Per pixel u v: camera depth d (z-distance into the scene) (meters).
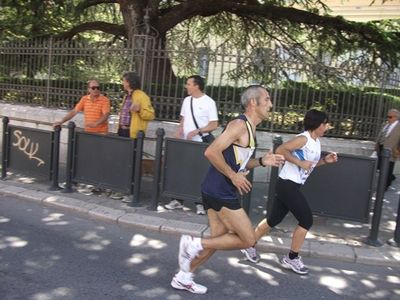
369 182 5.81
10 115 11.09
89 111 7.46
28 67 11.21
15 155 7.85
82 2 13.58
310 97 9.52
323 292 4.59
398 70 11.52
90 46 10.12
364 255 5.50
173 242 5.74
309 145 4.81
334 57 13.02
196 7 12.67
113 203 6.93
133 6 11.67
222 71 9.16
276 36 15.14
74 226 6.10
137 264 4.96
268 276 4.88
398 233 5.90
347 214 5.89
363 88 9.91
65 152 10.12
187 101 6.64
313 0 15.30
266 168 9.19
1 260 4.84
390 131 9.03
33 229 5.88
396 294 4.67
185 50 9.28
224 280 4.71
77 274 4.61
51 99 10.85
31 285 4.30
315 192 5.95
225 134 3.81
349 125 9.93
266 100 3.95
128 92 7.12
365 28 13.23
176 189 6.54
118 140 6.85
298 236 4.91
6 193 7.27
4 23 13.95
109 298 4.14
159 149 6.60
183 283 4.33
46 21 14.34
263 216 6.82
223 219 4.05
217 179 4.00
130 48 9.54
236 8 13.38
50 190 7.45
